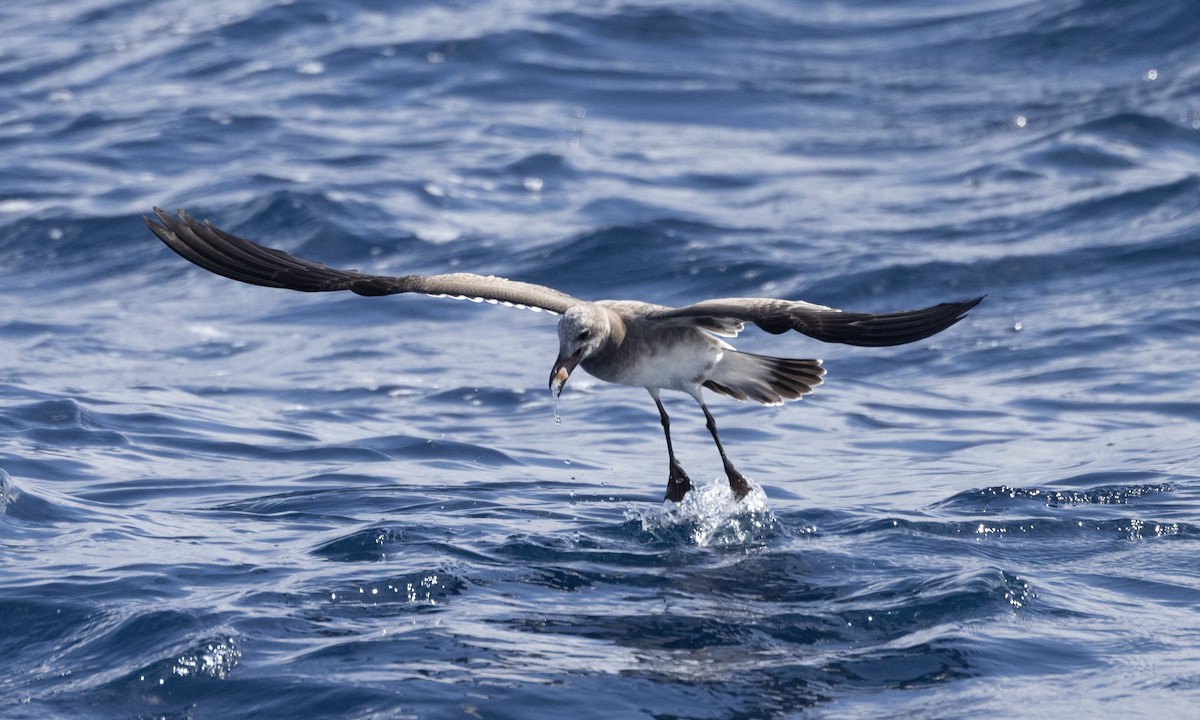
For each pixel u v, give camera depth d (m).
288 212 25.31
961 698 8.46
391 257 23.97
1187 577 10.52
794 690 8.63
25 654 9.17
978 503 12.60
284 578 10.33
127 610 9.61
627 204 25.91
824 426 16.75
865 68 36.03
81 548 11.10
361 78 34.09
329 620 9.55
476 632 9.39
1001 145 28.81
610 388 18.53
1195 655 9.03
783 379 11.70
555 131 30.80
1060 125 29.56
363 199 26.00
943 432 16.23
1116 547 11.27
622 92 33.62
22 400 16.30
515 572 10.61
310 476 13.98
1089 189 25.22
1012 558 11.02
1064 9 37.31
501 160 28.31
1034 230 23.61
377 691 8.40
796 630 9.53
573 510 12.55
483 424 16.89
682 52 37.03
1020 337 19.62
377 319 21.59
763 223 24.77
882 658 9.09
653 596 10.19
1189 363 18.03
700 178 27.84
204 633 9.16
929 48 37.31
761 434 16.45
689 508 12.12
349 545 11.12
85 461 14.17
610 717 8.20
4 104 33.00
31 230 25.64
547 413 17.42
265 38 36.97
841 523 12.02
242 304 22.39
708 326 10.96
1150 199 24.31
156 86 33.94
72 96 33.47
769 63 36.44
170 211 25.86
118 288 23.42
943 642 9.25
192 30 38.00
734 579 10.56
